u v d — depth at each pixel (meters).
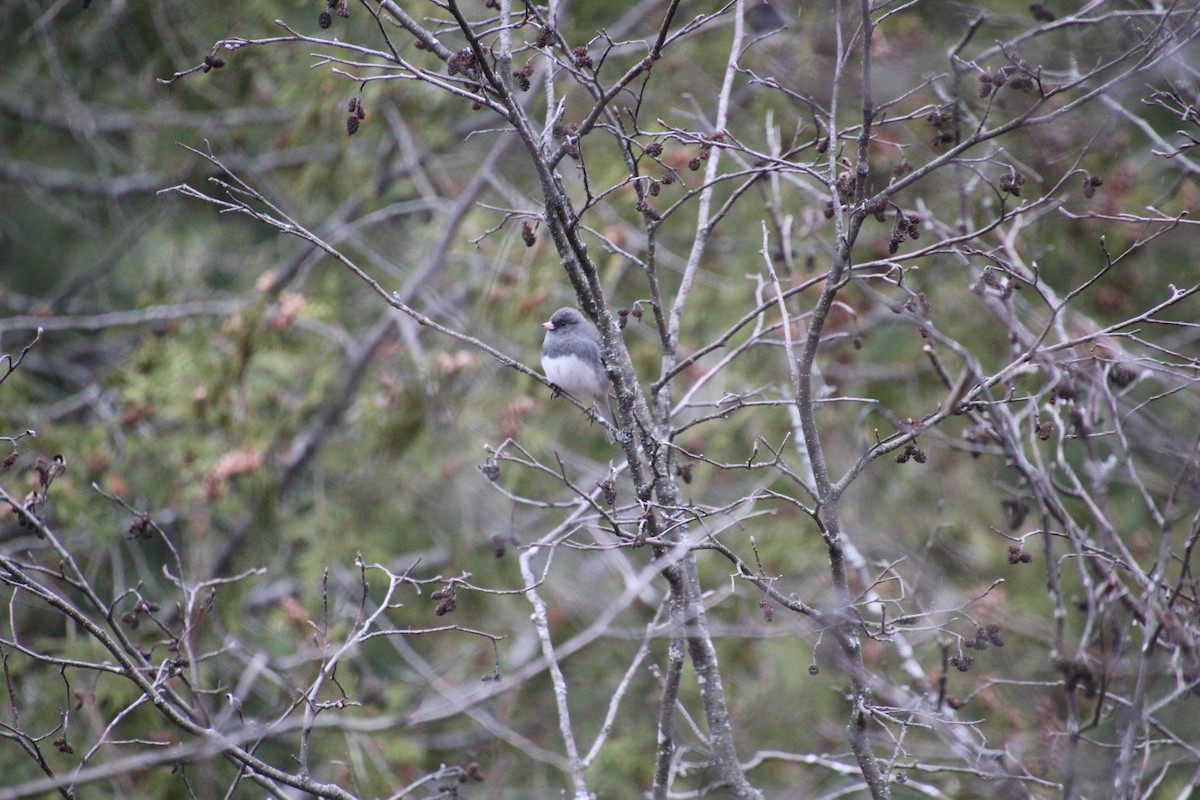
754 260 12.95
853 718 6.80
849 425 12.84
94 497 11.95
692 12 13.77
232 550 12.92
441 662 12.92
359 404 13.69
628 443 7.04
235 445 12.61
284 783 6.69
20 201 18.03
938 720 6.80
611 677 13.49
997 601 9.70
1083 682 7.12
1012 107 9.70
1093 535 10.87
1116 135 9.66
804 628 7.34
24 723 10.59
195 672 7.63
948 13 10.77
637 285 13.71
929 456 12.58
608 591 13.52
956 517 12.17
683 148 12.33
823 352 13.09
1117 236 11.62
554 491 13.55
